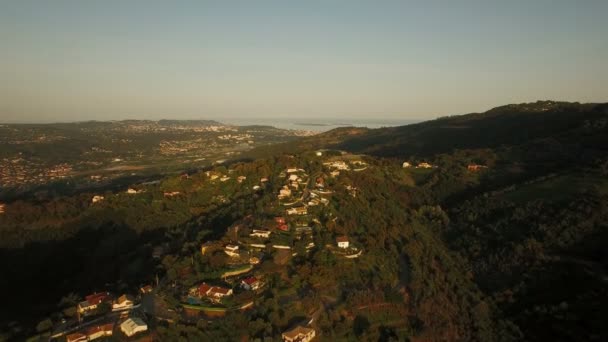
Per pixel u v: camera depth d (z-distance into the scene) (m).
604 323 80.12
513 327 87.56
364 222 127.69
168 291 90.69
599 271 95.62
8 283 124.69
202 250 105.31
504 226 126.00
